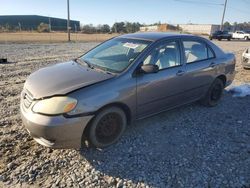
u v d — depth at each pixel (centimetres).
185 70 466
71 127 326
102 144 375
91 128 354
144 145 395
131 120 404
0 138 400
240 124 481
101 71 391
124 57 414
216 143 408
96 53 468
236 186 310
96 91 345
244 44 2947
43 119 319
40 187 300
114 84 364
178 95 467
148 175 326
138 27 8300
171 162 353
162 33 492
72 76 372
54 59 1245
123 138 412
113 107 370
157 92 423
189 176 325
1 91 639
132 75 386
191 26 7831
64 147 337
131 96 384
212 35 3919
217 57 546
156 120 483
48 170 330
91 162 349
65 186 302
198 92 514
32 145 385
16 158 351
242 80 828
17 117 481
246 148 395
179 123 475
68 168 336
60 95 326
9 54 1415
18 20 9281
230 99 623
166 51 445
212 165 349
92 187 303
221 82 569
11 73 862
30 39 2994
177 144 401
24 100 359
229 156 371
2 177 312
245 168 344
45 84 353
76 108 326
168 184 311
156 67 388
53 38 3403
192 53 493
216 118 505
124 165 345
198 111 536
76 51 1700
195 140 415
